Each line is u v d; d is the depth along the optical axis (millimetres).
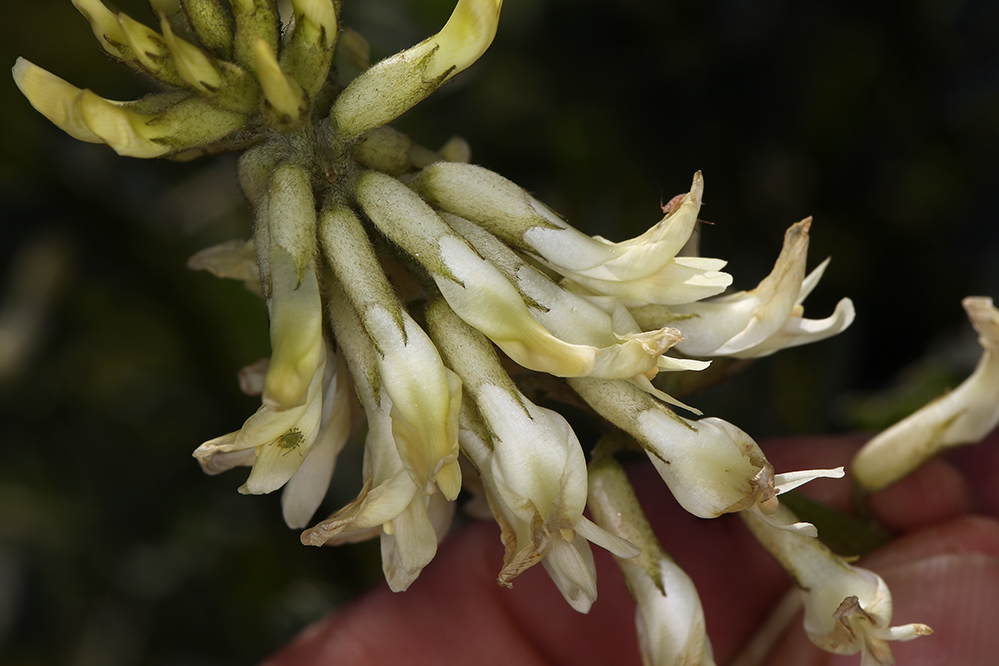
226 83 103
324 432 110
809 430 168
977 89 172
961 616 130
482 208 107
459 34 105
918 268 174
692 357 112
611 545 102
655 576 110
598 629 146
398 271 111
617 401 107
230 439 102
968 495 139
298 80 105
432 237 104
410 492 103
